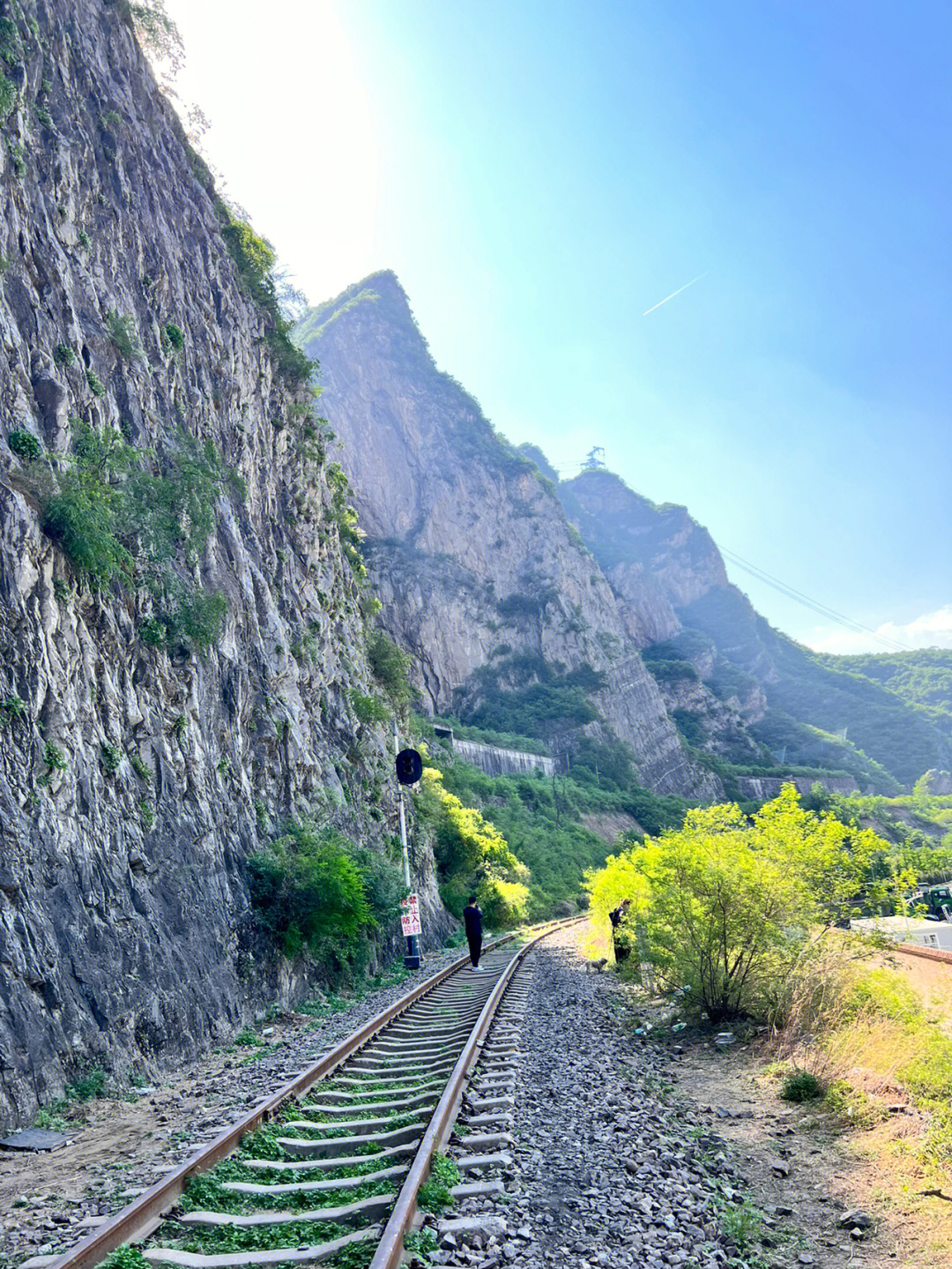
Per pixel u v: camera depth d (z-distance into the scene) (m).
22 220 14.71
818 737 189.88
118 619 13.81
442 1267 4.09
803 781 156.25
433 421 159.62
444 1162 5.42
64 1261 3.93
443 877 41.22
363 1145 6.04
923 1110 6.80
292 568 27.06
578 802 101.31
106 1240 4.25
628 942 18.56
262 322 29.61
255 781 19.12
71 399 14.33
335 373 149.25
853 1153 6.21
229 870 15.60
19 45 16.16
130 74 23.19
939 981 11.73
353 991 19.16
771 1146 6.55
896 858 11.30
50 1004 9.08
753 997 11.09
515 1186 5.29
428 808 40.00
